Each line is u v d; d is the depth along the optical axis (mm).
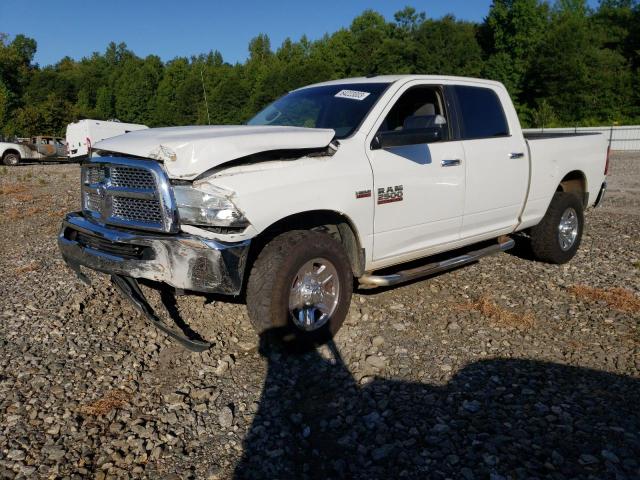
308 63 65375
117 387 3729
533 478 2783
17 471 2887
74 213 4613
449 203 5074
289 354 4176
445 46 59031
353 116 4688
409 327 4660
